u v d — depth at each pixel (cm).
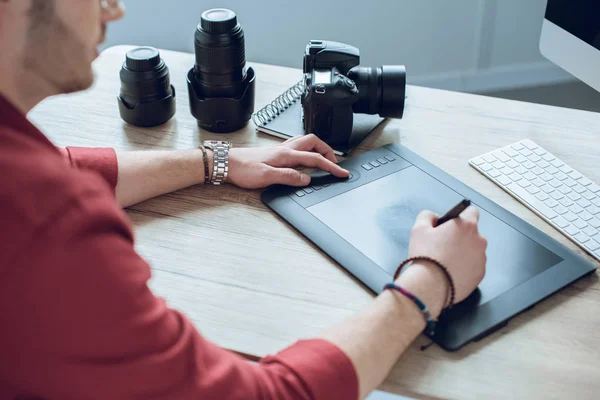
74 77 67
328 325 82
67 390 58
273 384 67
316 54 114
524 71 245
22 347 55
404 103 117
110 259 57
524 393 74
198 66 115
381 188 104
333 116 111
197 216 99
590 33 107
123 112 119
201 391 62
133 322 58
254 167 104
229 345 79
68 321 55
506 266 89
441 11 225
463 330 80
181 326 64
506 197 103
